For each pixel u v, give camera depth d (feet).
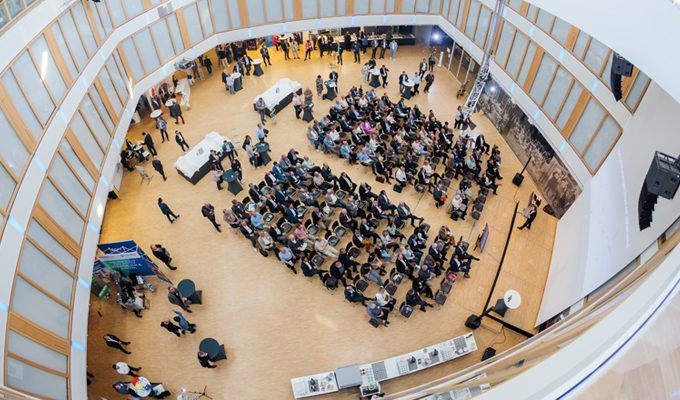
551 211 54.49
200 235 52.29
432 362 39.55
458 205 52.42
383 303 42.45
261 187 56.34
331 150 63.16
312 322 43.88
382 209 51.44
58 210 35.12
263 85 77.92
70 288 34.50
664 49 23.07
